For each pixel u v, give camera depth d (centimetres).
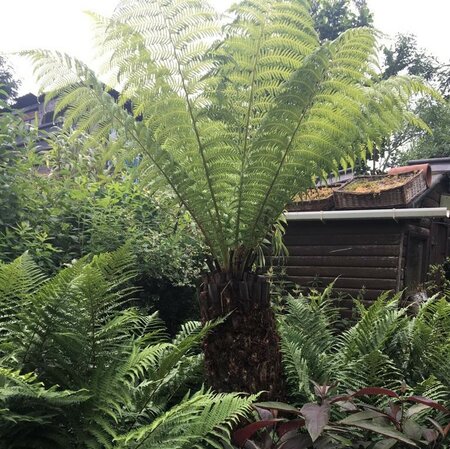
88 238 328
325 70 192
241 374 195
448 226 568
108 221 334
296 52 197
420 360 264
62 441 146
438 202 536
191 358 217
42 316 161
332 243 473
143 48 187
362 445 185
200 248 381
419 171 468
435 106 794
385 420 189
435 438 181
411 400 196
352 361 243
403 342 271
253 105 207
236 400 149
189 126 203
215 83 196
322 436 176
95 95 198
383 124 222
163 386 201
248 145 209
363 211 431
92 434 153
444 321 270
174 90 197
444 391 230
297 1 190
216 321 196
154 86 195
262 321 204
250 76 201
